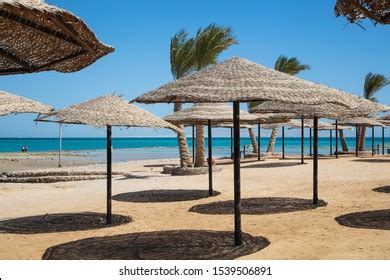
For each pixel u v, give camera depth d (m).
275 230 7.33
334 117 9.70
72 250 6.45
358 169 17.56
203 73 6.72
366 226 7.28
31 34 4.50
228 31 22.59
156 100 6.66
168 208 9.92
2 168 29.56
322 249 5.99
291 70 33.31
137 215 9.17
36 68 5.35
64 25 4.08
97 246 6.66
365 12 6.59
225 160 27.56
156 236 7.22
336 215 8.38
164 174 19.61
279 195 11.38
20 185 17.06
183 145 20.55
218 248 6.31
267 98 5.75
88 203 10.95
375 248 5.90
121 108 8.24
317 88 6.44
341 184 13.07
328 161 22.55
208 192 12.32
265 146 91.44
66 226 8.16
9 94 8.09
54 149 84.94
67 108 8.18
